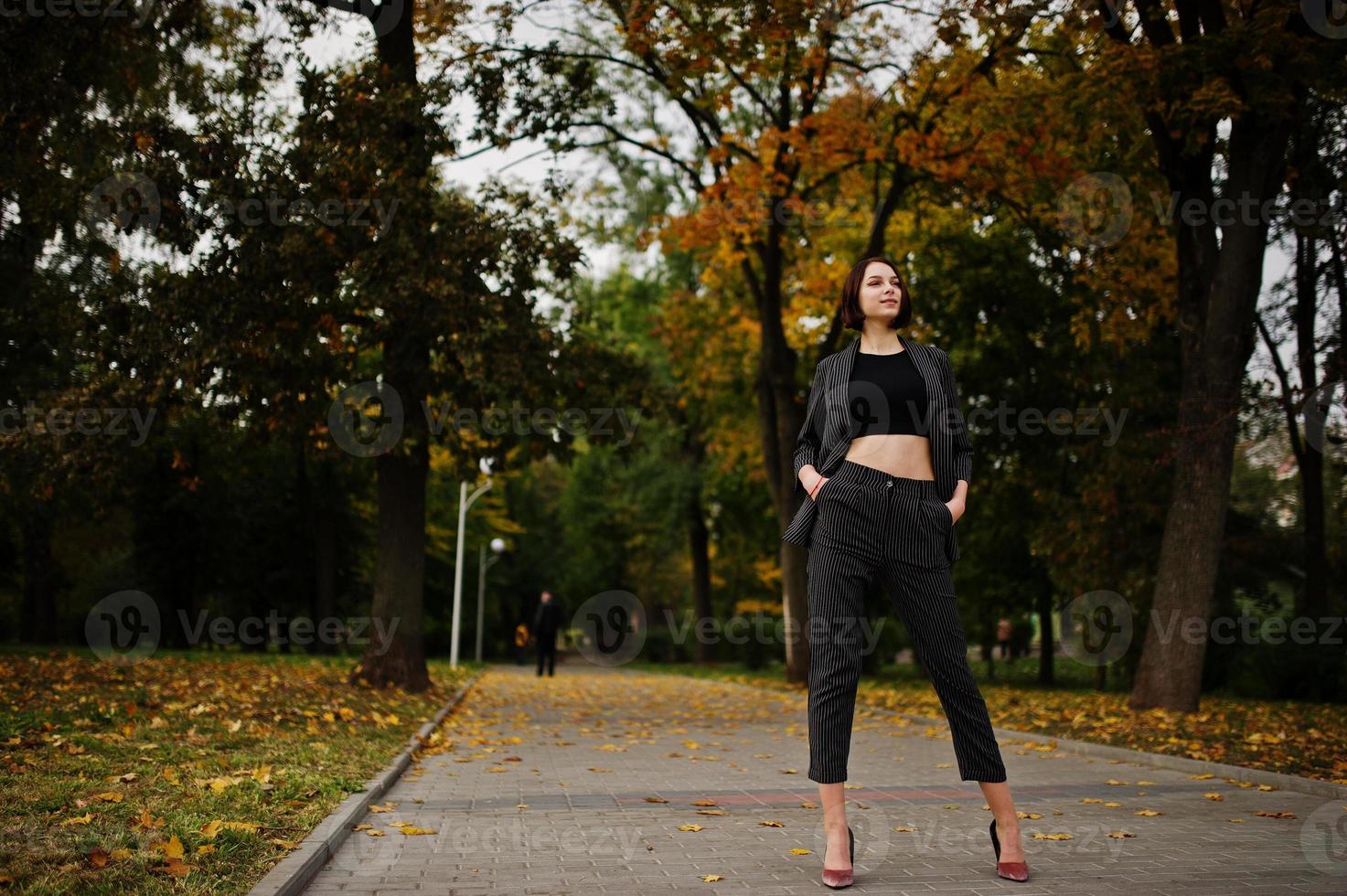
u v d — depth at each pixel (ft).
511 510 169.37
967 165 53.47
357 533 103.19
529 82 46.26
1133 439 59.00
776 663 118.11
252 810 15.87
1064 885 12.63
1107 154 49.80
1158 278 49.60
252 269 38.40
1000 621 87.15
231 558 96.53
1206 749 27.76
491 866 13.92
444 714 39.11
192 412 42.93
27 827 13.67
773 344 66.54
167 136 39.19
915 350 13.17
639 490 115.14
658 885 12.76
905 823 17.56
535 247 43.47
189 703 31.17
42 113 37.76
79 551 87.76
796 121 64.34
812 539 13.10
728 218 57.41
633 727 38.01
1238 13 39.22
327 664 66.03
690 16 45.75
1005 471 73.46
